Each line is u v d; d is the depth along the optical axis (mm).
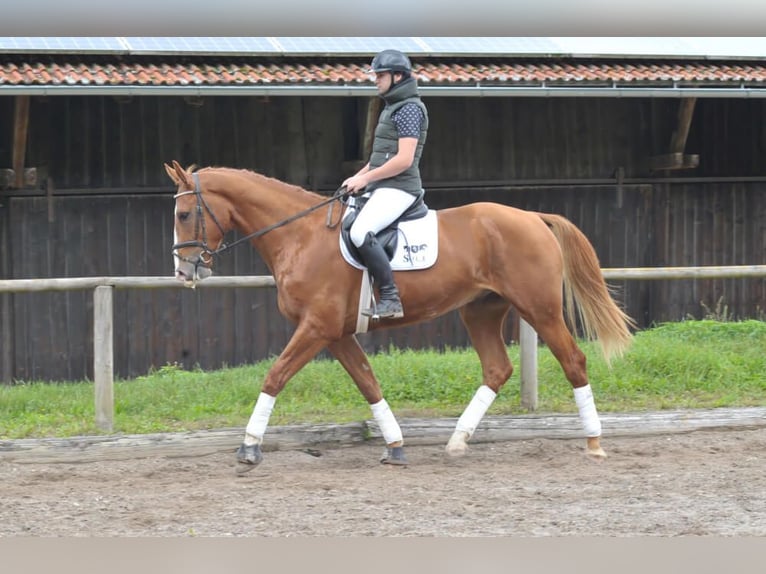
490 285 7621
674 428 8602
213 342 13492
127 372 13227
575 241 7852
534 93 12562
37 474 7449
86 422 8555
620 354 7949
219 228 7492
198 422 8617
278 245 7516
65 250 13031
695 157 14164
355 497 6742
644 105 14516
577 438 8469
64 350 13094
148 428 8344
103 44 12797
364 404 9273
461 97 13484
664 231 14727
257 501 6656
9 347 12906
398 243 7402
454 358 10836
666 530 6004
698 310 14977
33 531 6051
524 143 14172
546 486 7008
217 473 7527
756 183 15086
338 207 7516
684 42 14664
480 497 6738
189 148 13305
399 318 7574
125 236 13203
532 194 14242
